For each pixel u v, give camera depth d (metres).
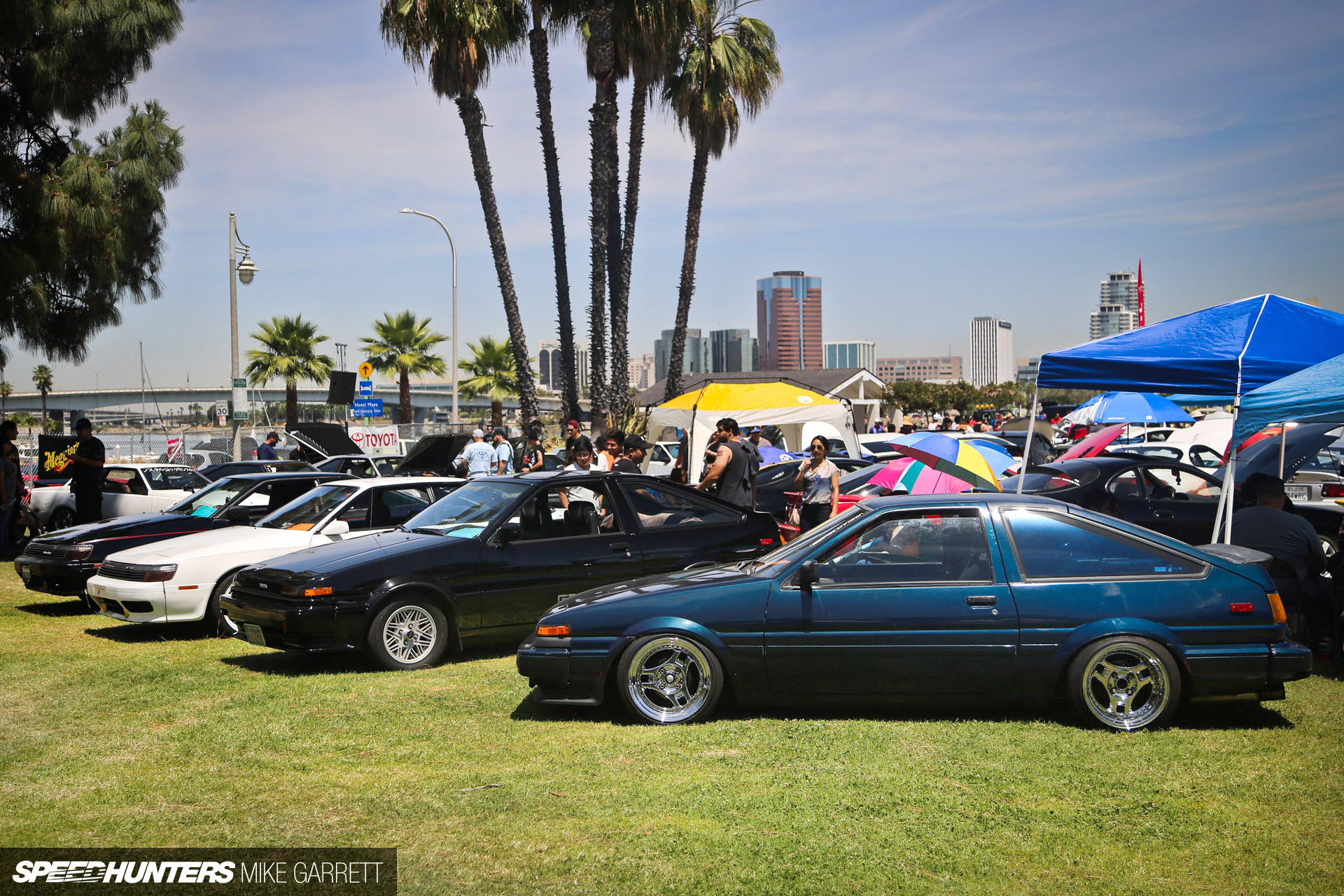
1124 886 3.84
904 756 5.37
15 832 4.58
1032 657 5.82
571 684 6.21
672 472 16.52
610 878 3.98
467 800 4.87
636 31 24.08
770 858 4.12
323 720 6.41
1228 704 5.96
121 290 18.33
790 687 6.05
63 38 16.17
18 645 9.30
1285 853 4.09
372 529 9.95
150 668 8.11
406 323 49.62
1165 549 5.93
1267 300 8.61
